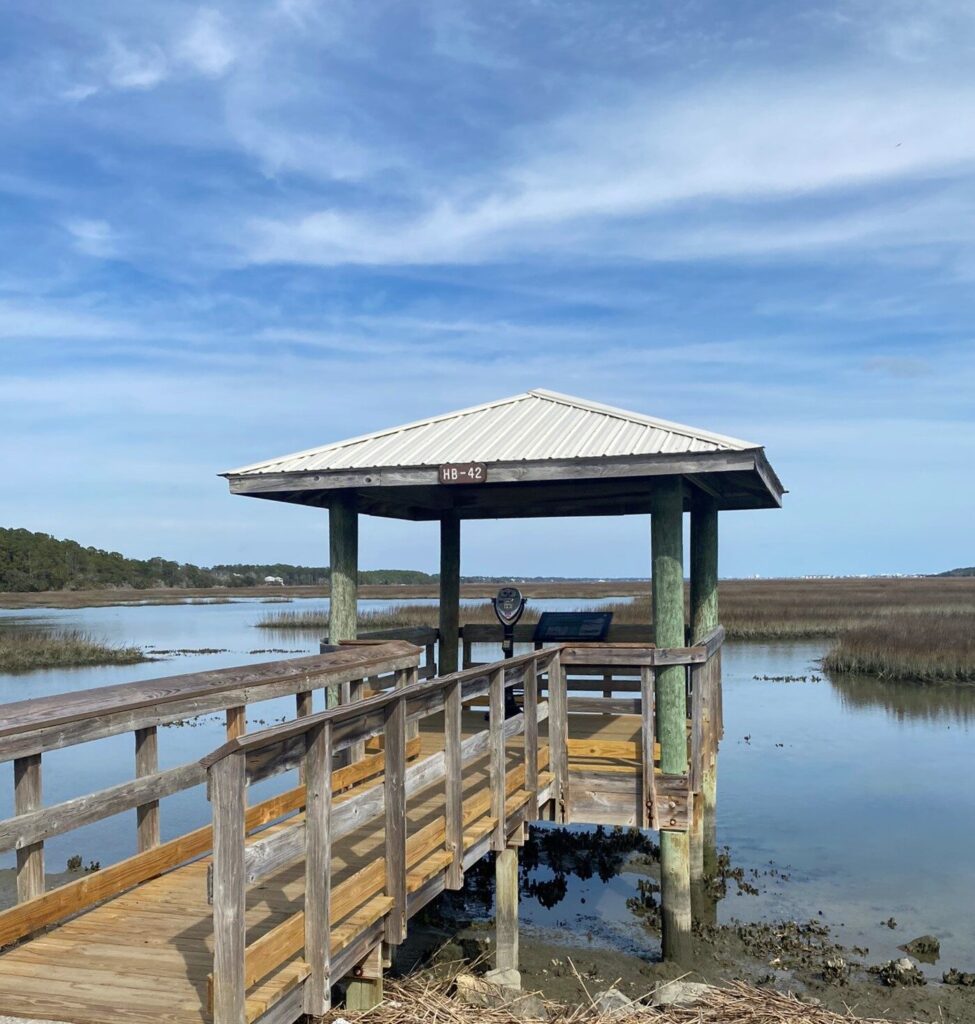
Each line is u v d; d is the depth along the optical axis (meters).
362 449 8.28
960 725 17.64
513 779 6.64
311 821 3.82
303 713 6.33
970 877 9.49
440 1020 4.80
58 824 4.37
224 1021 3.22
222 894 3.24
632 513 10.42
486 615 40.81
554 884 9.42
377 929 4.53
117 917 4.61
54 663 27.53
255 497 8.64
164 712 5.06
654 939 8.03
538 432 8.14
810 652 30.17
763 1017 5.66
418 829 5.84
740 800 12.43
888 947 7.82
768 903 8.84
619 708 7.61
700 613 10.12
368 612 45.81
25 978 3.85
